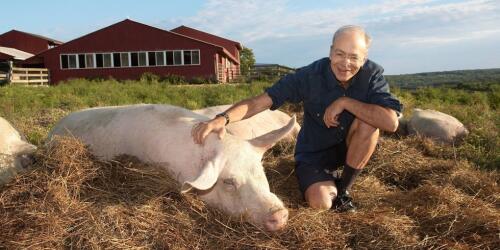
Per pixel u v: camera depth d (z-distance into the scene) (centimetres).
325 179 460
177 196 402
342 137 476
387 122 432
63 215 356
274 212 377
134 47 3438
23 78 3045
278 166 574
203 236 369
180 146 439
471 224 399
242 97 1457
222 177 403
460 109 1147
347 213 425
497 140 717
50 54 3428
